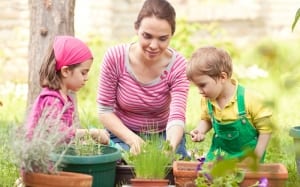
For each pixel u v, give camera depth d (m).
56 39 3.62
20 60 10.05
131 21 11.16
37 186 2.96
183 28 9.78
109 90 4.07
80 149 3.30
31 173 2.98
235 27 11.71
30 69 5.43
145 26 3.69
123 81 4.05
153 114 4.14
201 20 11.81
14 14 10.26
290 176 3.99
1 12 10.24
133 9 11.16
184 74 4.04
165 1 3.76
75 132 3.38
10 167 4.23
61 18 5.35
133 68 4.03
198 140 3.86
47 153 2.97
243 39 11.37
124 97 4.07
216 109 3.80
